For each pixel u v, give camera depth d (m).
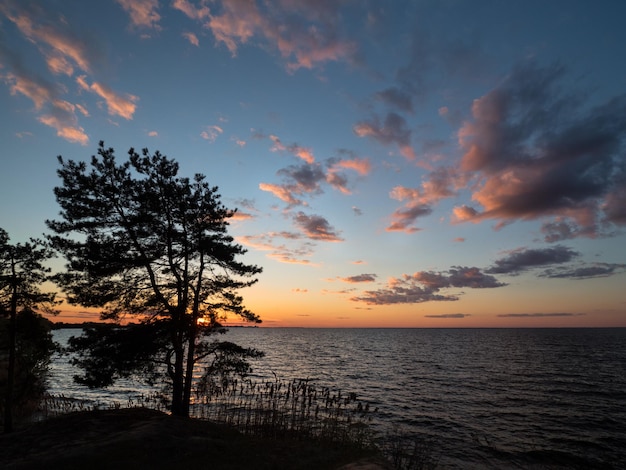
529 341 151.62
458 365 64.44
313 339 191.75
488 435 22.56
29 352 23.47
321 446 14.47
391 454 16.69
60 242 16.52
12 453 11.61
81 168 17.45
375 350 107.62
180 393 16.69
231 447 12.73
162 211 17.66
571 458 18.70
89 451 10.96
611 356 79.75
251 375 49.16
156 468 10.25
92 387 15.42
